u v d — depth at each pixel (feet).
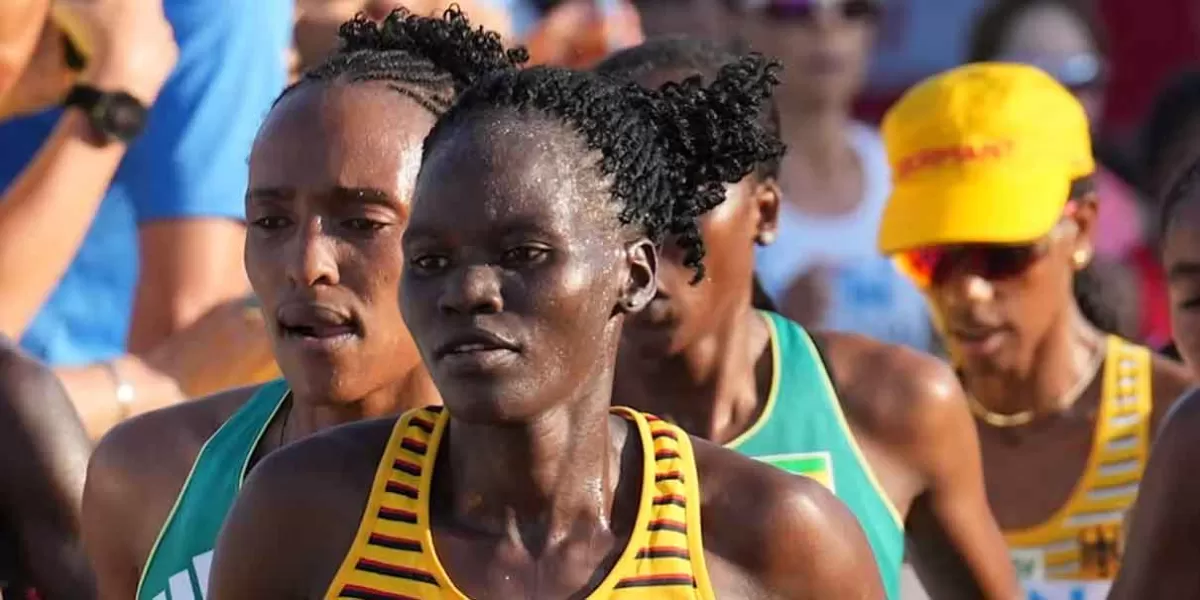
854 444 49.26
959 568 51.24
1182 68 100.53
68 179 52.11
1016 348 58.13
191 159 57.41
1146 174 91.25
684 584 31.89
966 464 50.31
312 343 38.06
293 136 37.88
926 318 85.56
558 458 31.89
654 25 85.76
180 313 57.11
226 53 57.98
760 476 32.96
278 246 38.19
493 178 30.37
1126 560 42.80
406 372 39.24
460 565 31.99
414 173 37.93
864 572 33.47
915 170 59.00
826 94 86.63
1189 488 41.29
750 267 48.34
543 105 31.22
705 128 32.86
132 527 41.81
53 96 52.31
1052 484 59.21
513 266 30.50
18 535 42.50
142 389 50.06
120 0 52.42
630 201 31.37
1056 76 97.40
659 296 45.57
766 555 32.55
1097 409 59.06
